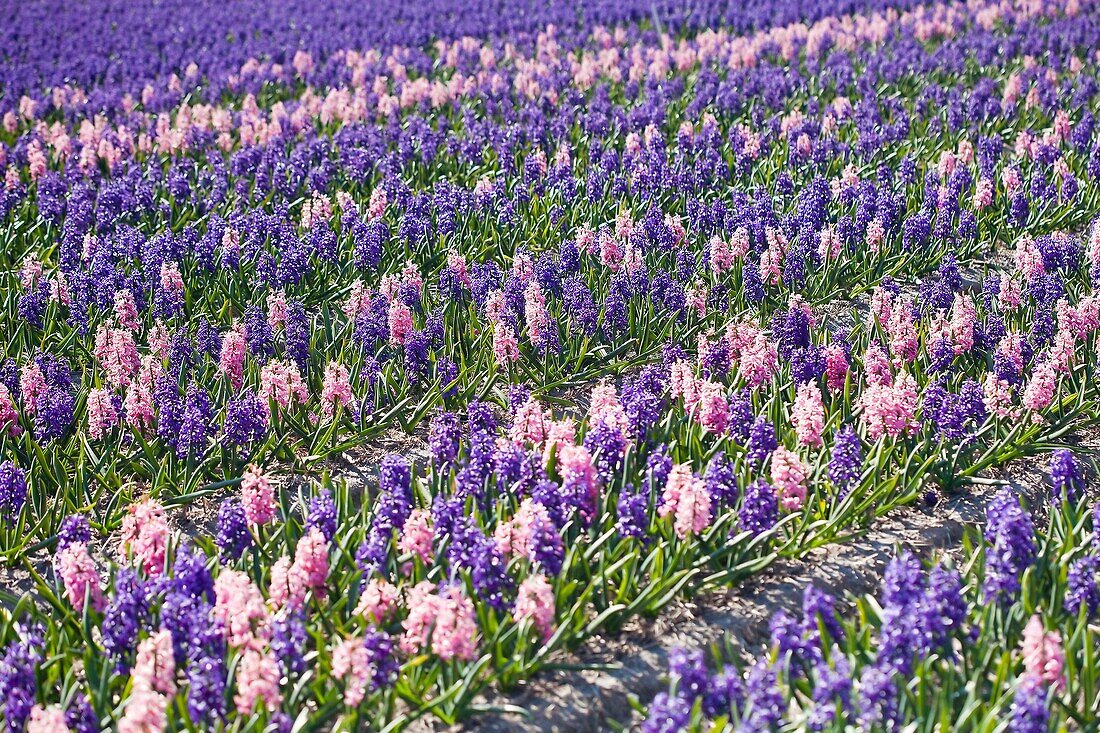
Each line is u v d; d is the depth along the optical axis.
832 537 6.91
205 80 22.08
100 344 9.13
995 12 23.55
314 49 24.03
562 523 6.53
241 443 8.11
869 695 4.89
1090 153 14.28
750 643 6.33
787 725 5.27
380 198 12.87
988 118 16.17
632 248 10.70
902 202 12.45
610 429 7.11
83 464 7.96
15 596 6.96
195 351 9.69
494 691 5.82
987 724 4.93
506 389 9.16
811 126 15.43
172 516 7.82
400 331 9.35
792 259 10.83
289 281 11.11
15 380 8.95
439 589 5.98
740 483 7.04
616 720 5.82
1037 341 9.14
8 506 7.35
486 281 10.46
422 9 28.55
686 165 14.54
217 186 13.95
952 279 10.45
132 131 18.47
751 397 8.26
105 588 6.30
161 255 11.48
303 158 14.95
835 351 8.30
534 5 28.03
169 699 5.27
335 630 5.98
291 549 6.64
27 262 11.08
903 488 7.46
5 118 18.67
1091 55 19.77
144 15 29.92
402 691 5.49
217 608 5.62
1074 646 5.46
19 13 30.31
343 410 8.66
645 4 26.55
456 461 7.50
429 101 19.03
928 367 8.73
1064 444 8.12
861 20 23.09
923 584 6.02
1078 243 12.26
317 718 5.40
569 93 18.00
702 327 10.10
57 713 4.98
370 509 7.52
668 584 6.23
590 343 9.83
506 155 14.65
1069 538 6.38
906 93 18.62
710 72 19.28
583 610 6.06
